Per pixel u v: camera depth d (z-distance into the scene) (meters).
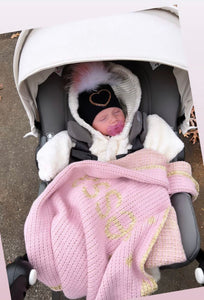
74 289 0.90
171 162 1.13
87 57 0.82
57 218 0.92
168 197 1.00
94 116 1.14
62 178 0.99
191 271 1.35
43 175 1.03
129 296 0.88
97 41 0.84
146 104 1.16
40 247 0.89
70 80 1.14
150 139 1.11
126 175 0.99
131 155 1.10
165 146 1.10
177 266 0.96
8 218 1.54
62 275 0.88
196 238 0.94
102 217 0.95
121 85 1.18
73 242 0.88
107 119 1.14
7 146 1.66
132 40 0.84
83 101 1.16
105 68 1.15
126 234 0.93
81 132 1.13
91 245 0.87
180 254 0.89
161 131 1.12
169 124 1.17
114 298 0.90
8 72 1.77
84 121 1.15
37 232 0.90
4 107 1.72
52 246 0.89
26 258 0.92
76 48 0.83
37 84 1.10
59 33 0.86
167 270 1.36
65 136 1.13
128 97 1.19
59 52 0.84
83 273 0.88
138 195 0.98
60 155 1.08
